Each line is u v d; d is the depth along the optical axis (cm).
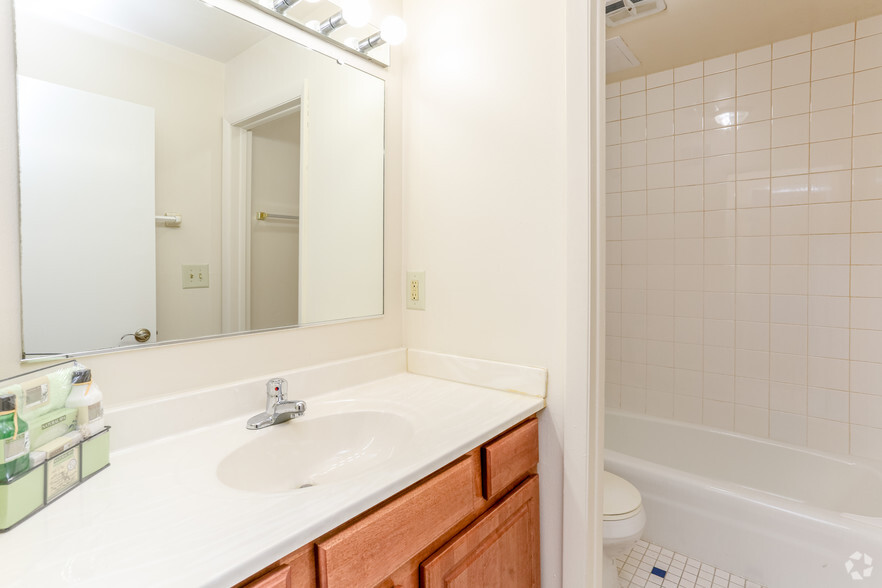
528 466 106
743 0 167
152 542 52
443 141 132
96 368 81
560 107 109
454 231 130
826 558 143
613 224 249
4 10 71
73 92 79
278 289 112
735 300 214
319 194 121
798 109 195
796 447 196
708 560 169
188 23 95
